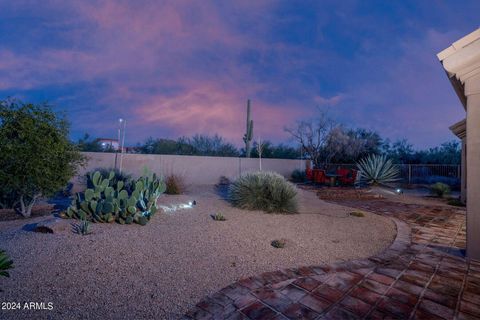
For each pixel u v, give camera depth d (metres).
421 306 2.48
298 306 2.49
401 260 3.66
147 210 5.79
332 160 19.84
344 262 3.58
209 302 2.57
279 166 17.03
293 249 4.11
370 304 2.52
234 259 3.65
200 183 14.16
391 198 10.38
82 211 5.01
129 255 3.63
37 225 4.57
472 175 3.63
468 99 3.64
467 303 2.53
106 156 11.47
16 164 5.50
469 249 3.66
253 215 6.47
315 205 8.42
